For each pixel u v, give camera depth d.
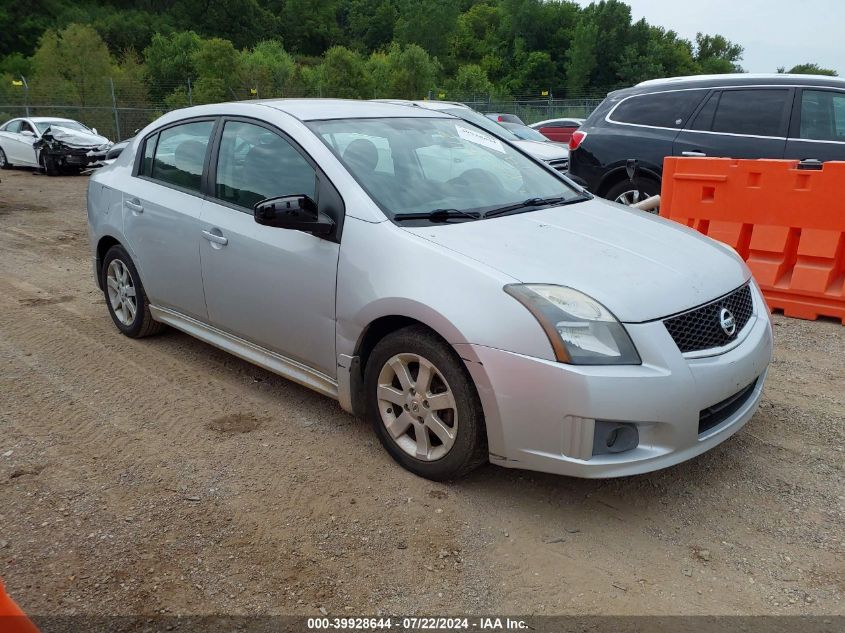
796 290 5.70
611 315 2.90
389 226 3.39
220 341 4.42
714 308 3.17
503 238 3.37
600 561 2.79
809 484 3.31
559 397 2.82
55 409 4.17
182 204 4.44
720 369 3.02
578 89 92.38
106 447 3.72
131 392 4.41
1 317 5.95
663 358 2.88
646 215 4.14
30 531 3.00
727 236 6.04
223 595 2.62
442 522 3.04
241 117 4.27
